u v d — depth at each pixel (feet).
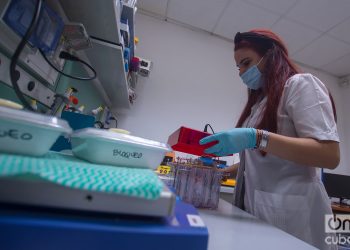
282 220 2.50
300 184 2.62
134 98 7.13
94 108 5.21
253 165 2.94
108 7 2.25
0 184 0.71
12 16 1.59
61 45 2.50
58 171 0.80
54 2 2.28
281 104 2.77
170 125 7.67
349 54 8.77
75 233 0.71
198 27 8.43
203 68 8.42
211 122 8.11
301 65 9.84
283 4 6.71
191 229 0.87
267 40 3.09
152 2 7.51
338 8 6.65
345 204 8.14
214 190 2.17
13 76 1.59
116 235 0.75
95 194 0.79
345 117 10.20
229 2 6.95
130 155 1.34
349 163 9.72
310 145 2.18
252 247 1.27
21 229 0.67
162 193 0.87
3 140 0.94
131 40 4.27
